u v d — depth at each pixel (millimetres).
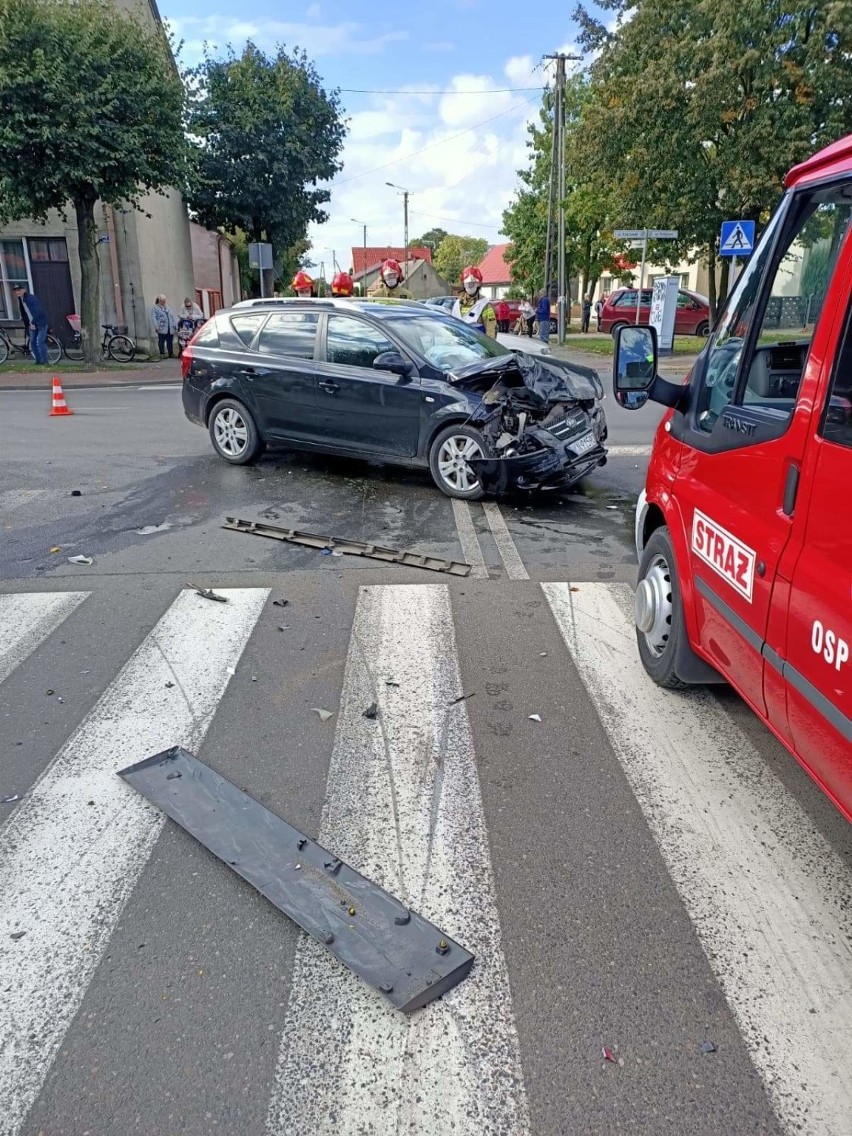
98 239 21625
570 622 5020
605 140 20969
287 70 29078
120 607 5305
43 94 17156
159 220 26797
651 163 20359
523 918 2664
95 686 4258
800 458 2521
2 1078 2137
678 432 3814
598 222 35812
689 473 3594
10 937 2600
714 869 2879
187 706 4043
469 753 3613
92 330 20781
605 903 2725
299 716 3943
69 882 2840
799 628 2494
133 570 5992
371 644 4730
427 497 7906
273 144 28859
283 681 4301
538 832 3084
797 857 2941
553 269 36844
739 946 2537
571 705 4027
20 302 21609
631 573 5875
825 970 2445
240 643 4758
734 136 19078
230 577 5840
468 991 2387
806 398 2506
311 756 3604
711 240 21438
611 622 5023
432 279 85750
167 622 5055
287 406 8562
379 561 6168
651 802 3260
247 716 3943
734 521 3035
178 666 4473
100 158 18266
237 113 28281
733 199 19812
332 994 2381
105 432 11453
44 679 4336
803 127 18109
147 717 3939
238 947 2557
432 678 4312
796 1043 2205
